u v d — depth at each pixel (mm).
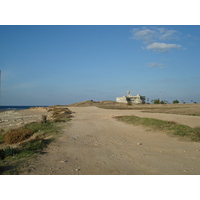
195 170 7090
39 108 75562
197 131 13539
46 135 14500
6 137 14656
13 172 6520
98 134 15078
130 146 11008
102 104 93688
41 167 7129
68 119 25969
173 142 11844
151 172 6879
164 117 21500
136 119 21781
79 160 8227
